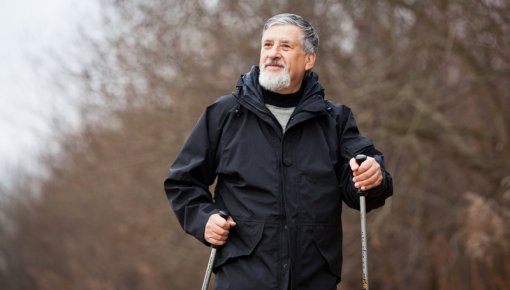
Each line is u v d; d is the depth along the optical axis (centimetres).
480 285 1143
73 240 2558
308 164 461
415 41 1359
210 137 478
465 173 1458
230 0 1446
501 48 1334
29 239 3055
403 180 1397
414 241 1453
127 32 1558
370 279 1512
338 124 481
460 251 1284
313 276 452
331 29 1405
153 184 1708
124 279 2428
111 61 1583
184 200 474
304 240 449
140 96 1597
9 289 3391
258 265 448
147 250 1933
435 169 1497
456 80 1441
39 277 2880
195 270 1897
